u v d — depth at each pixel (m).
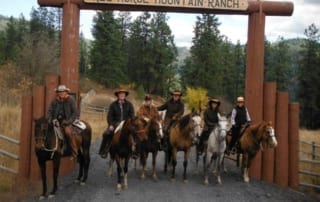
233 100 84.69
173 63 86.75
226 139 13.64
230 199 11.10
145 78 85.06
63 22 13.71
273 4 13.88
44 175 10.95
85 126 12.29
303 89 66.44
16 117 21.00
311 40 67.81
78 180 12.48
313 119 65.25
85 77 78.62
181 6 13.62
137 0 13.62
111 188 11.88
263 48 14.03
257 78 14.01
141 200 10.67
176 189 11.97
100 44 77.75
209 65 73.25
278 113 13.95
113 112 12.46
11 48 82.31
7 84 43.19
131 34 86.75
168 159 14.25
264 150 13.86
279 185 13.71
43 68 47.06
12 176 13.03
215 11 13.96
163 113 14.26
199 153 14.41
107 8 13.99
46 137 10.74
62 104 11.57
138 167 15.43
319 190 14.09
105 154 12.51
